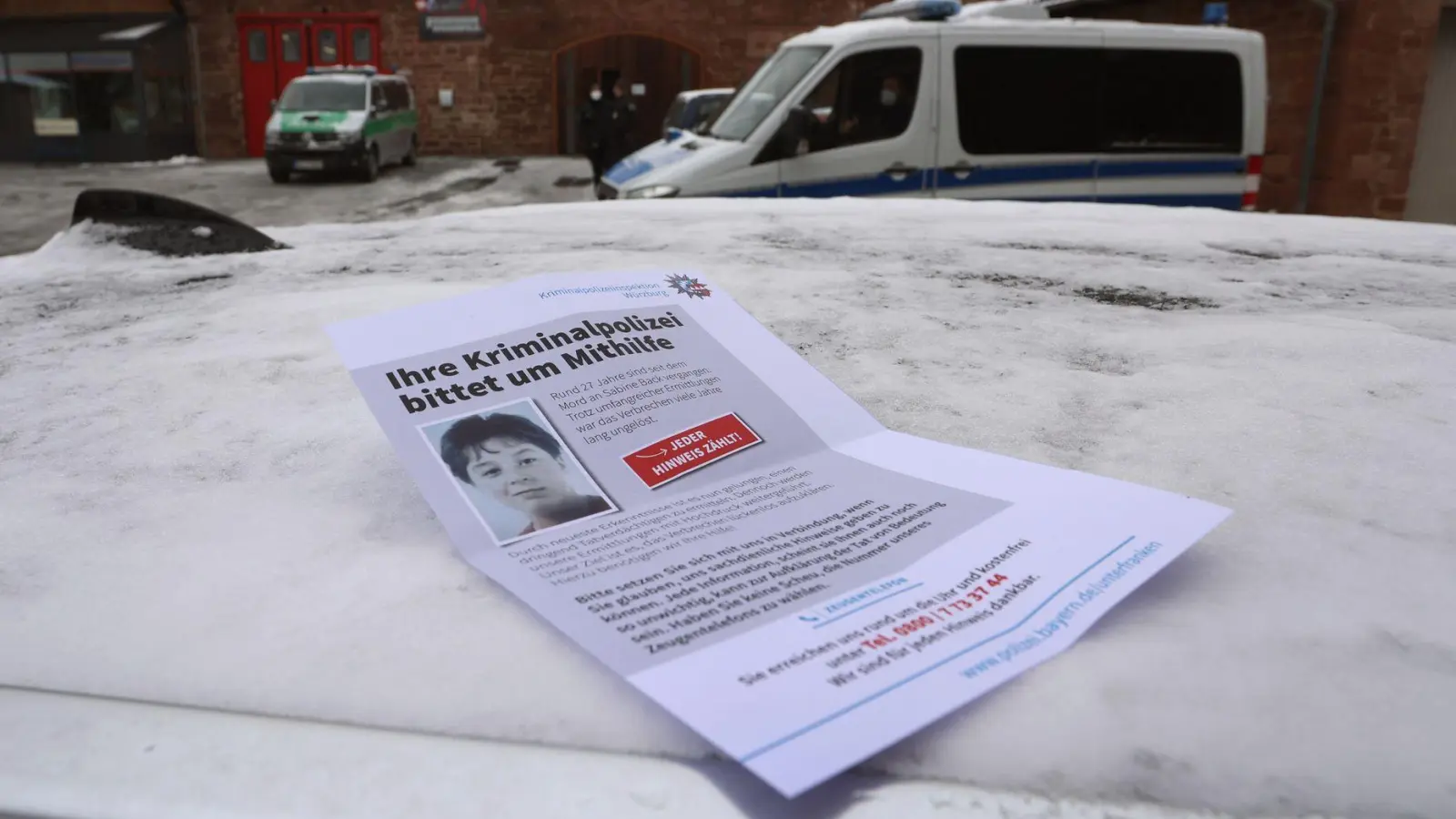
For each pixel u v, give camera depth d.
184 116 16.67
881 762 0.45
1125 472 0.81
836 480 0.76
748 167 5.37
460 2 16.22
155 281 1.70
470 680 0.52
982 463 0.79
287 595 0.61
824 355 1.15
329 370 1.12
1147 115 5.87
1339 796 0.44
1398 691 0.51
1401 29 9.33
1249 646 0.55
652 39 16.48
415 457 0.75
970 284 1.59
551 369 0.87
